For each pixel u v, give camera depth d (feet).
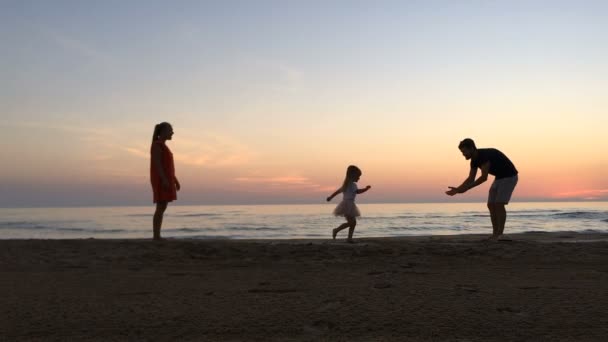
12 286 12.66
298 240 27.40
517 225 80.28
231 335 8.50
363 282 13.14
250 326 8.95
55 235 82.69
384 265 16.79
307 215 167.32
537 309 9.84
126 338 8.35
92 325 9.02
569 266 16.49
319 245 21.72
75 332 8.65
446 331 8.63
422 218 123.75
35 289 12.25
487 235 31.17
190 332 8.65
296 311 9.83
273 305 10.31
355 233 73.31
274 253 19.45
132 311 9.89
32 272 15.29
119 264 17.08
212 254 19.34
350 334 8.52
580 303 10.32
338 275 14.53
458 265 16.79
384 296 11.02
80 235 81.66
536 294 11.21
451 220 111.45
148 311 9.90
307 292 11.62
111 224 119.65
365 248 20.49
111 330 8.75
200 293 11.65
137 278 14.02
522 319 9.21
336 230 28.32
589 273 14.78
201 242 22.35
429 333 8.54
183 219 140.36
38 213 245.24
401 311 9.75
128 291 11.96
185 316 9.54
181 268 16.30
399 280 13.38
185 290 12.06
